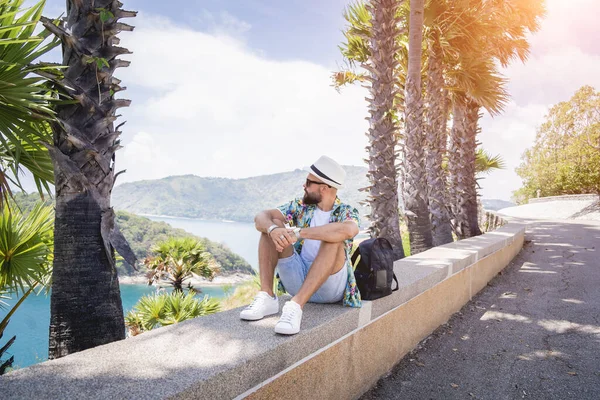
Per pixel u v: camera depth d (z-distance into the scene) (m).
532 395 3.06
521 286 6.49
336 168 2.86
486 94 10.65
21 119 3.47
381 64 6.99
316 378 2.41
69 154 3.41
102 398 1.46
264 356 1.96
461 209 12.45
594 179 31.42
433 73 9.95
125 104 3.60
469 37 9.82
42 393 1.49
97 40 3.43
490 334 4.38
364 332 2.99
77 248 3.37
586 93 40.53
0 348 4.57
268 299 2.60
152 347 2.01
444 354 3.84
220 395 1.71
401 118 8.63
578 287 6.34
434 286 4.41
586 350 3.89
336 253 2.65
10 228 4.53
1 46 3.36
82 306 3.36
